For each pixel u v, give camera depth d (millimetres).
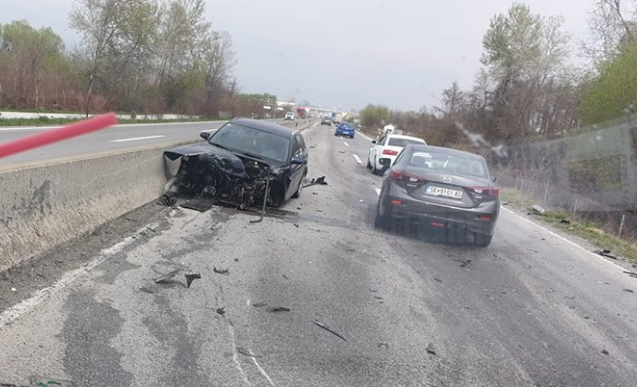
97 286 4883
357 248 7750
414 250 8062
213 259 6281
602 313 6129
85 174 6348
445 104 34062
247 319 4691
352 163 24328
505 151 25812
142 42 42094
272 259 6637
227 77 70000
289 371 3873
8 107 29297
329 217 9812
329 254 7223
